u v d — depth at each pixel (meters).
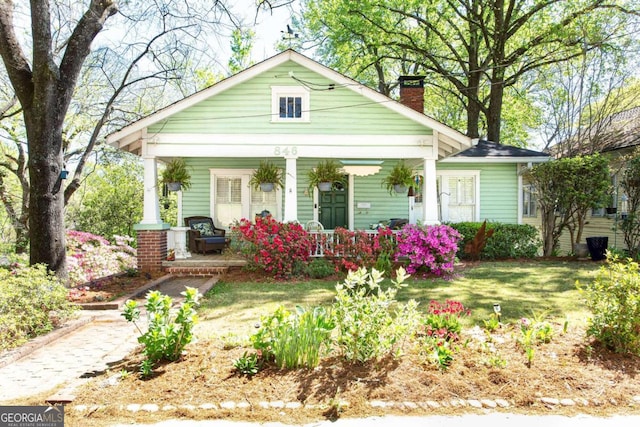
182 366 4.18
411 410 3.44
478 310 6.57
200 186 13.89
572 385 3.80
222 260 10.86
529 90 21.70
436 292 7.91
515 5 19.31
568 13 16.92
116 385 3.83
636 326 4.40
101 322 6.44
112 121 16.66
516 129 25.94
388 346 4.21
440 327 4.66
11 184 20.62
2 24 7.76
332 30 20.11
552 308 6.64
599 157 12.04
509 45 20.86
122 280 9.48
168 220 24.22
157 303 4.36
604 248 11.80
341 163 13.55
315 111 10.84
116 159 19.16
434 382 3.79
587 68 15.45
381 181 14.20
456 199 14.50
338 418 3.33
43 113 7.91
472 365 4.10
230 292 8.24
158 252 10.49
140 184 22.02
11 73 7.89
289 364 4.04
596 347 4.61
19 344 5.07
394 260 10.22
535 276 9.43
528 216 18.70
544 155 14.10
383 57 19.94
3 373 4.33
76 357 4.82
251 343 4.57
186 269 10.38
